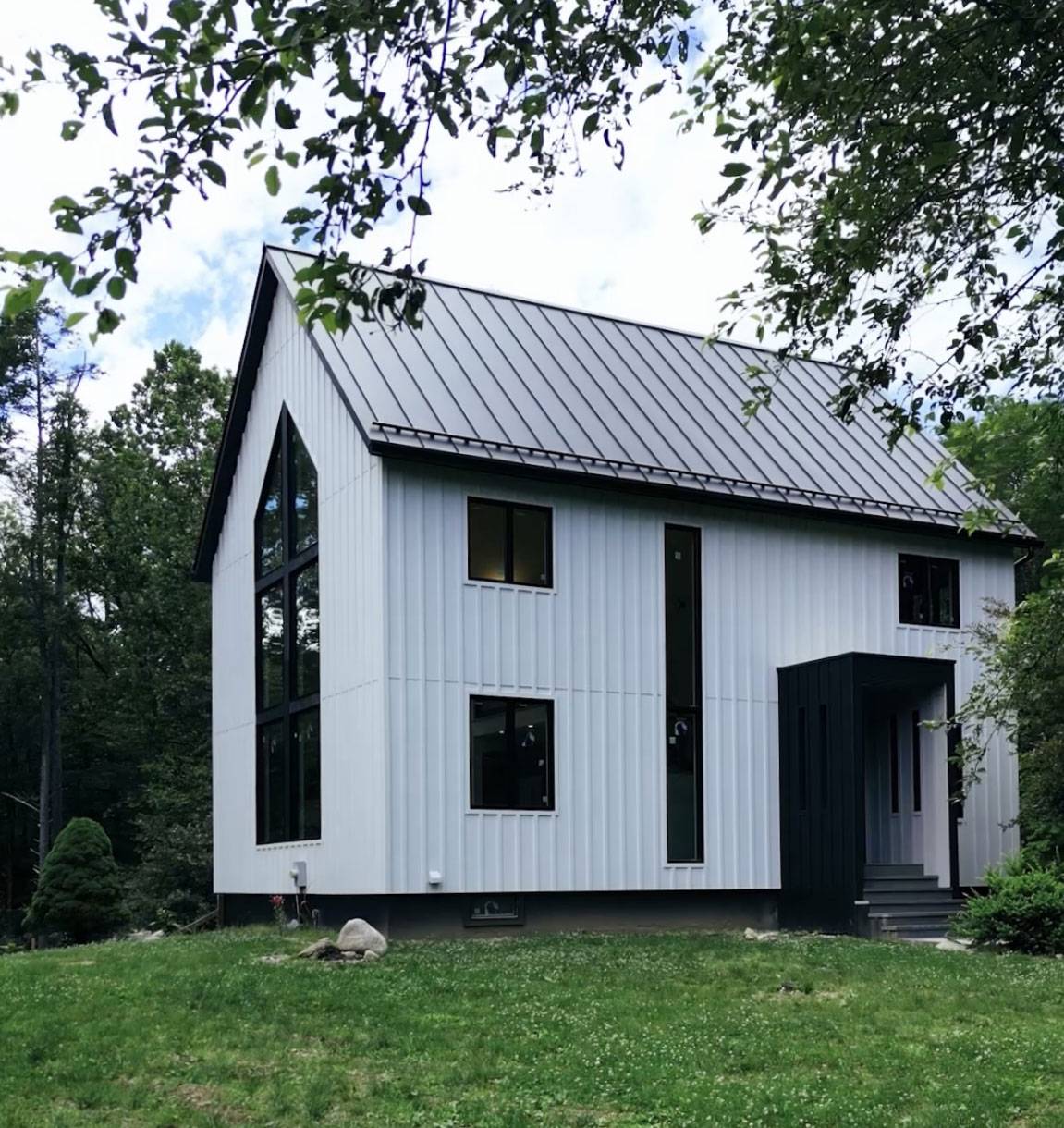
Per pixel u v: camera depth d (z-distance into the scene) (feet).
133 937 70.85
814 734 66.54
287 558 71.61
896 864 69.82
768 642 69.82
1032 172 23.41
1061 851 68.80
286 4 17.95
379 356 64.54
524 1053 32.35
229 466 82.23
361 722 60.54
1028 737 67.15
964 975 45.32
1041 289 25.27
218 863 81.25
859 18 22.93
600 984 42.57
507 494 62.90
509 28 19.69
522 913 61.21
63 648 130.52
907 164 23.91
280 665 73.10
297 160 18.78
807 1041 33.94
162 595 128.36
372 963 47.09
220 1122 26.58
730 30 24.23
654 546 67.21
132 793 137.28
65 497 119.34
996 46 21.95
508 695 61.67
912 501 74.79
